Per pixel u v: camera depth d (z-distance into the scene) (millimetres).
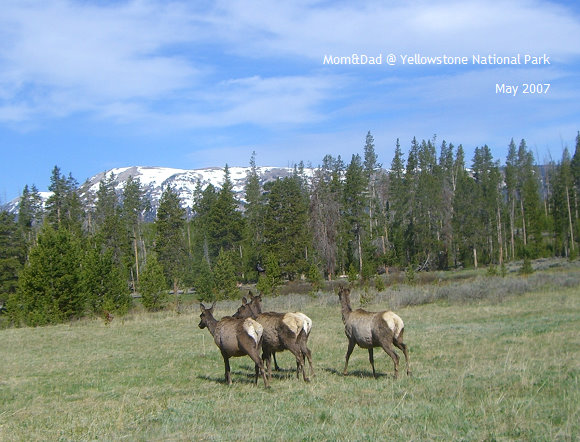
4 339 26750
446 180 83125
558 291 34562
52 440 9172
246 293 52344
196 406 10930
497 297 32094
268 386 12453
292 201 61375
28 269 36938
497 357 14656
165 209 65188
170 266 64250
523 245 79438
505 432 7805
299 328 13133
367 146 87312
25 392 14062
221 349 13328
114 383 14680
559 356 13977
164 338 24688
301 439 8062
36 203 76125
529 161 90500
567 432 7500
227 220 69125
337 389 11758
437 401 9922
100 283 39719
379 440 7688
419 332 21125
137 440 8703
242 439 8320
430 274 61125
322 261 60906
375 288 42719
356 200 66625
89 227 75750
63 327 32344
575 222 73562
